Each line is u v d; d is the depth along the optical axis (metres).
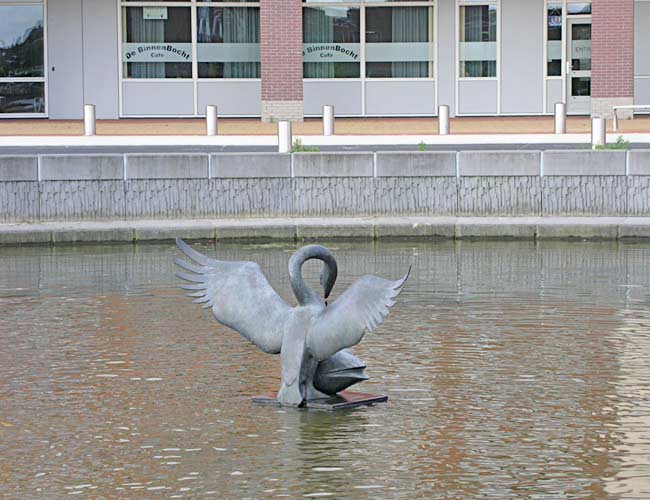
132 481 6.83
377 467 7.04
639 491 6.61
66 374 9.32
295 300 12.27
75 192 17.58
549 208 17.72
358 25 32.72
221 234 17.05
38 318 11.60
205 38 32.50
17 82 32.28
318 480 6.83
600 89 29.42
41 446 7.48
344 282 13.49
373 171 17.69
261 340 8.48
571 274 14.09
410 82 32.59
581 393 8.62
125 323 11.33
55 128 29.09
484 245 16.67
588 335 10.60
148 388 8.88
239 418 8.05
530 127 28.67
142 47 32.34
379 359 9.74
